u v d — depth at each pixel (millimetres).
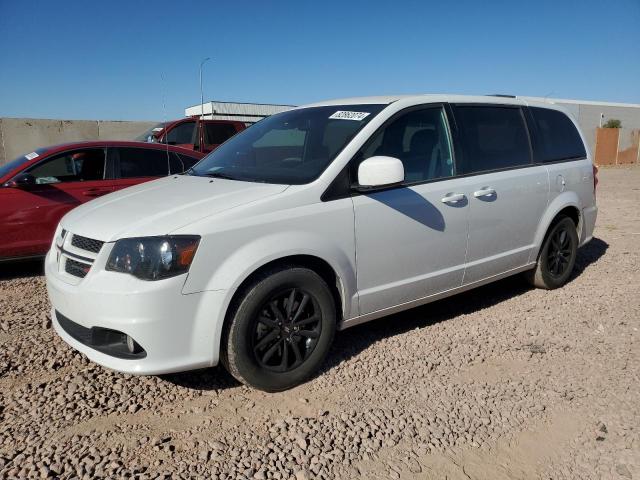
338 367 3814
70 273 3387
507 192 4746
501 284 5809
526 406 3365
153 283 3018
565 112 5848
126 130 25750
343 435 3012
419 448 2939
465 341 4277
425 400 3406
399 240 3943
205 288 3125
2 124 23031
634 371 3805
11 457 2771
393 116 4074
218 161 4508
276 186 3590
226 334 3266
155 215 3295
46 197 6188
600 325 4582
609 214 10766
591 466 2854
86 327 3191
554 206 5301
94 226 3357
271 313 3402
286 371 3480
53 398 3348
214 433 3023
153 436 2982
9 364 3758
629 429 3143
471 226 4453
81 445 2885
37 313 4789
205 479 2635
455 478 2736
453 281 4441
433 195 4148
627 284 5820
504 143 4934
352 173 3740
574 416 3277
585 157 5883
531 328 4562
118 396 3395
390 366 3840
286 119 4629
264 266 3355
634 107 43125
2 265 6121
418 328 4520
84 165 6625
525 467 2842
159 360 3076
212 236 3139
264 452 2855
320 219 3523
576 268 6492
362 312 3857
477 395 3473
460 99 4660
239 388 3531
